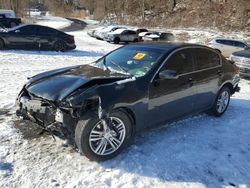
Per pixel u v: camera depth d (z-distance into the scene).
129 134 4.26
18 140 4.43
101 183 3.59
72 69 5.02
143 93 4.31
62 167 3.84
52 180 3.58
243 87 9.95
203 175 3.91
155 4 54.41
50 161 3.96
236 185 3.76
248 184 3.81
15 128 4.82
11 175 3.61
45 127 4.15
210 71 5.65
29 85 4.54
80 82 4.16
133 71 4.71
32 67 10.61
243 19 42.31
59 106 3.89
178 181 3.75
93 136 3.91
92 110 3.86
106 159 4.07
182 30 41.66
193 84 5.21
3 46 14.12
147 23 51.59
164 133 5.08
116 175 3.76
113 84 4.11
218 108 6.12
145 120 4.49
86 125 3.80
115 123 4.12
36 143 4.38
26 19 51.06
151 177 3.78
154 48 5.14
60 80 4.38
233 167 4.16
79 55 14.95
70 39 15.98
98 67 5.08
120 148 4.18
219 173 3.99
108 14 61.91
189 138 4.96
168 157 4.28
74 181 3.59
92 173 3.76
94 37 29.94
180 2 51.25
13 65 10.70
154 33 28.59
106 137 4.01
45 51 15.16
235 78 6.45
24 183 3.49
